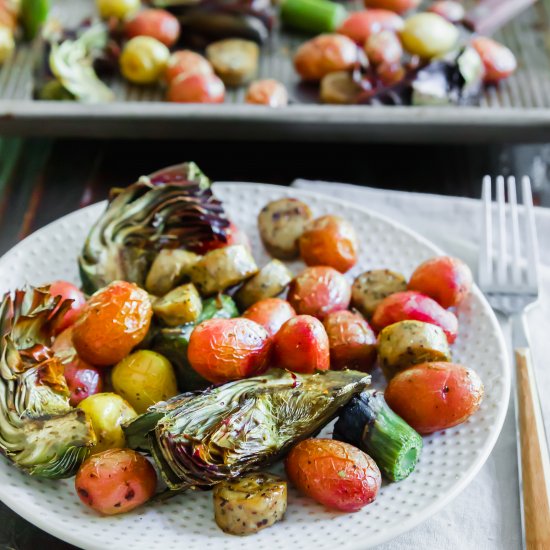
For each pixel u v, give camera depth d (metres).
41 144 0.93
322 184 0.86
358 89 0.97
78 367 0.65
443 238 0.80
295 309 0.69
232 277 0.69
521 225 0.83
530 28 1.10
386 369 0.66
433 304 0.68
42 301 0.65
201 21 1.04
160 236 0.72
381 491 0.61
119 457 0.59
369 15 1.04
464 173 0.92
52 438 0.60
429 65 0.97
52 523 0.58
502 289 0.76
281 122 0.90
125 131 0.90
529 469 0.63
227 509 0.58
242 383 0.61
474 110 0.90
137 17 1.02
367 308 0.70
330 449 0.59
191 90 0.94
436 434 0.63
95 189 0.89
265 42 1.06
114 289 0.65
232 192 0.79
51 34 1.01
